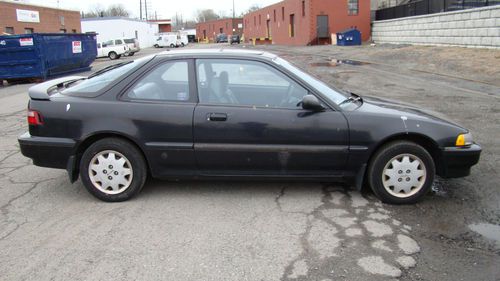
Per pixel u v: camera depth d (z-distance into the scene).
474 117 8.77
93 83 4.84
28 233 4.03
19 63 19.80
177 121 4.54
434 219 4.26
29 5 34.78
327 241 3.82
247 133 4.52
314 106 4.45
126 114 4.57
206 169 4.68
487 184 5.13
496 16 20.08
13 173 5.77
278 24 56.94
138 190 4.74
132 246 3.77
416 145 4.51
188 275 3.32
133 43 42.78
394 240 3.84
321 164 4.59
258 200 4.72
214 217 4.32
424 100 10.93
